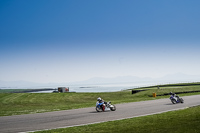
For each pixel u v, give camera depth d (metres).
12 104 41.88
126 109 19.92
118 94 57.41
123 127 11.12
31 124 13.61
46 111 21.12
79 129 11.30
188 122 11.12
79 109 21.94
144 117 14.29
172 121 11.88
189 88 56.28
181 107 19.70
